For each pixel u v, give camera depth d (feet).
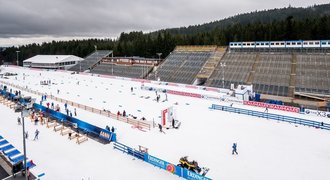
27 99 159.94
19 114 152.56
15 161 90.53
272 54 263.08
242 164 88.79
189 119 143.43
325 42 238.07
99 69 376.89
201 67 283.38
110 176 81.56
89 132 121.29
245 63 262.67
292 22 371.15
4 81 298.35
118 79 313.53
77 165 89.10
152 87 234.79
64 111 161.68
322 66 220.64
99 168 86.89
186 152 98.89
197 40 465.88
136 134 119.34
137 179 79.66
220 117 147.23
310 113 150.61
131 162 91.25
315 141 109.09
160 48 448.65
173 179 79.46
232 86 214.07
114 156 96.22
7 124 133.49
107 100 196.34
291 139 111.75
